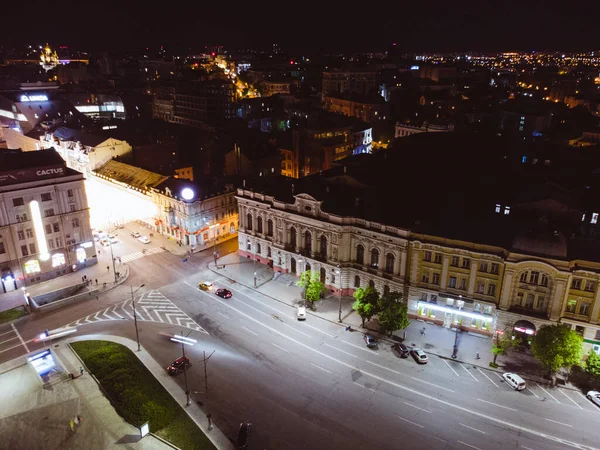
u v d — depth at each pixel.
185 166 161.88
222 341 86.56
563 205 89.44
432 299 90.81
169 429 66.19
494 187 107.81
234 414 68.94
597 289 75.12
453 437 65.12
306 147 171.88
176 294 104.00
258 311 96.88
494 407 70.62
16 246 105.00
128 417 68.50
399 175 116.19
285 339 87.38
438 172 118.75
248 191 115.06
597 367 71.88
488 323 87.12
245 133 192.12
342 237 97.69
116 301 101.44
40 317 95.69
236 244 131.12
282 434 65.31
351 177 110.31
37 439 65.38
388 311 82.94
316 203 100.06
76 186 111.62
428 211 97.75
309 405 70.88
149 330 90.38
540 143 140.38
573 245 79.56
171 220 130.75
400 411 69.81
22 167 105.44
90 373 78.06
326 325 92.06
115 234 137.38
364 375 77.62
